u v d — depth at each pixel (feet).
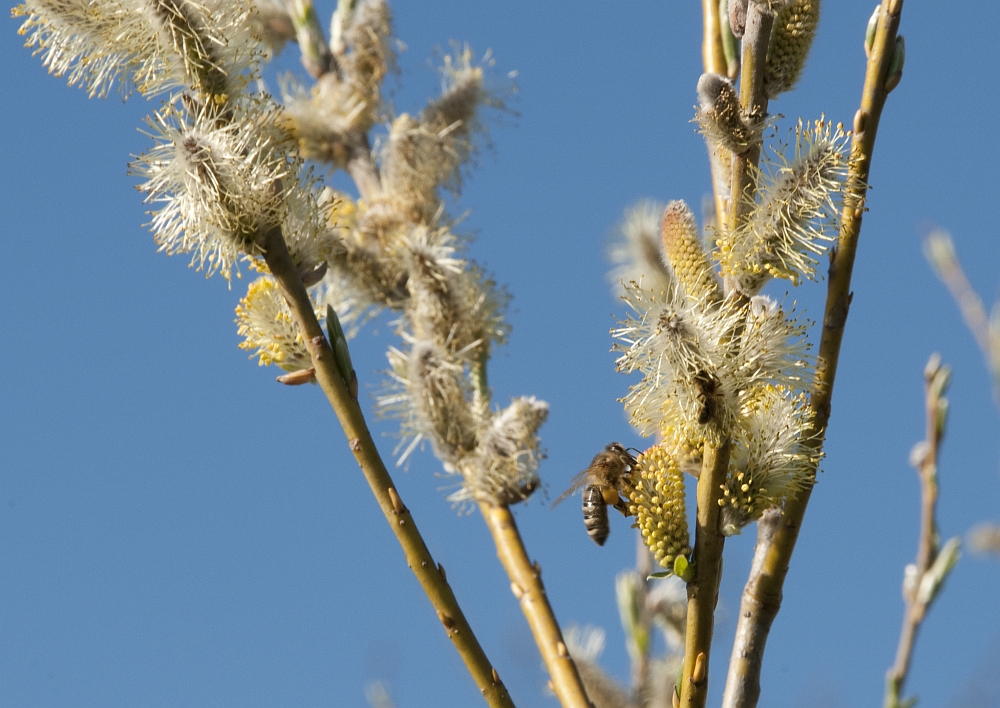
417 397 1.75
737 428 1.58
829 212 1.60
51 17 1.65
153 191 1.63
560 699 1.66
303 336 1.61
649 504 1.58
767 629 1.62
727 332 1.59
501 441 1.74
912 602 1.72
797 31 1.61
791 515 1.60
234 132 1.63
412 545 1.58
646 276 1.61
